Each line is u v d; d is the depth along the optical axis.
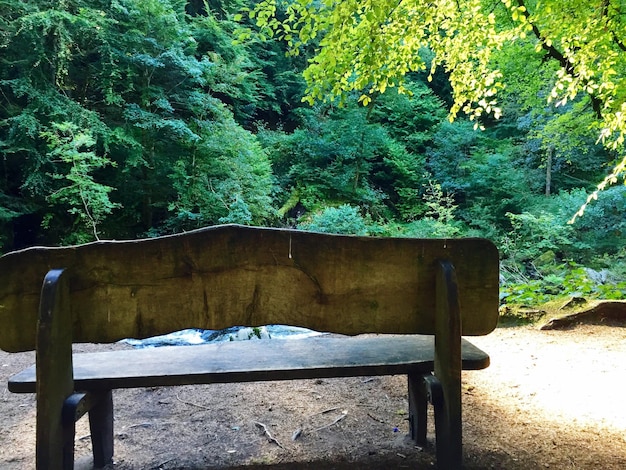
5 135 8.29
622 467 1.62
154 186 10.20
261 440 1.93
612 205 10.99
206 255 1.40
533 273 10.55
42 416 1.26
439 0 4.04
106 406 1.72
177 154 10.20
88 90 9.77
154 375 1.44
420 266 1.46
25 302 1.39
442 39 4.64
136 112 9.12
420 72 19.47
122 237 10.04
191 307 1.43
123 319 1.42
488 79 4.45
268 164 12.35
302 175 14.27
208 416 2.21
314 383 2.66
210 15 12.25
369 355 1.63
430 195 14.98
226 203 10.20
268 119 17.06
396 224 14.22
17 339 1.41
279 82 16.53
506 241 11.98
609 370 2.75
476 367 1.52
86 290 1.40
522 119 13.96
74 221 9.15
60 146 8.05
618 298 4.28
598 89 4.41
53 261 1.38
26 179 8.40
